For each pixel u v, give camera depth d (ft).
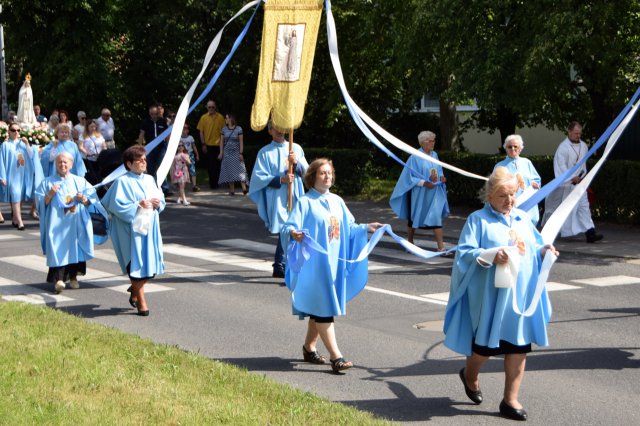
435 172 53.93
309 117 102.63
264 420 22.76
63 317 34.63
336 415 23.45
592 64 60.80
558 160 56.75
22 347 29.25
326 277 28.94
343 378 28.78
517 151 48.78
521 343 24.50
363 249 29.07
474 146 106.83
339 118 99.40
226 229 65.16
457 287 24.76
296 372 29.40
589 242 57.06
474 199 75.05
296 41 41.81
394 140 33.73
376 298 40.96
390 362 30.71
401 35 72.33
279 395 25.22
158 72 121.29
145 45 118.21
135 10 117.29
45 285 44.29
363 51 88.74
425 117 105.70
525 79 57.88
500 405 25.26
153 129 84.64
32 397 24.13
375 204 78.43
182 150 81.76
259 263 50.78
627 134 83.10
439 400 26.63
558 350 32.22
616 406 26.07
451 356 31.42
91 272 47.73
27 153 66.64
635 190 62.49
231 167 86.58
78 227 42.42
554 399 26.71
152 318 37.04
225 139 86.43
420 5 65.41
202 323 36.17
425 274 47.11
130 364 27.86
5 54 121.08
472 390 26.23
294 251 28.81
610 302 40.40
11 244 57.41
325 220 28.99
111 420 22.34
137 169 37.55
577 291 42.91
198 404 23.90
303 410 23.68
